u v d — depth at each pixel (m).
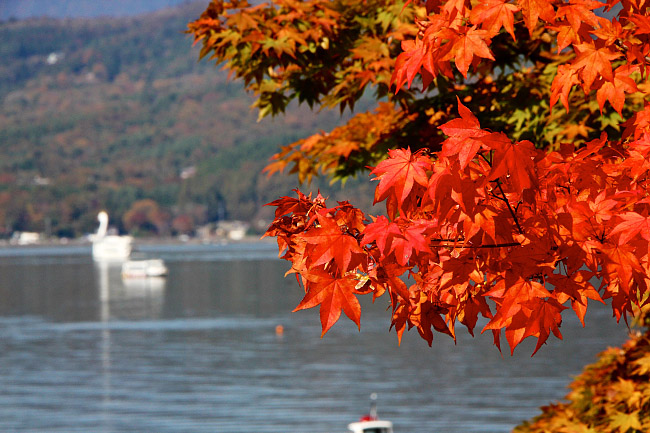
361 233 3.11
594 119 7.61
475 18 3.21
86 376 54.62
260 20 8.34
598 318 82.50
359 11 8.64
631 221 3.01
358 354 62.81
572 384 8.70
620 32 3.33
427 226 3.10
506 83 8.21
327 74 9.02
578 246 3.08
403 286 3.13
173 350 66.00
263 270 174.75
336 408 42.59
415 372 54.09
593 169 3.27
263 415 41.12
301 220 3.46
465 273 3.22
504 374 52.31
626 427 7.32
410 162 3.09
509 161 2.88
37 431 38.66
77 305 105.38
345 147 8.64
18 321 89.19
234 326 82.06
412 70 3.37
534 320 3.08
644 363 7.56
